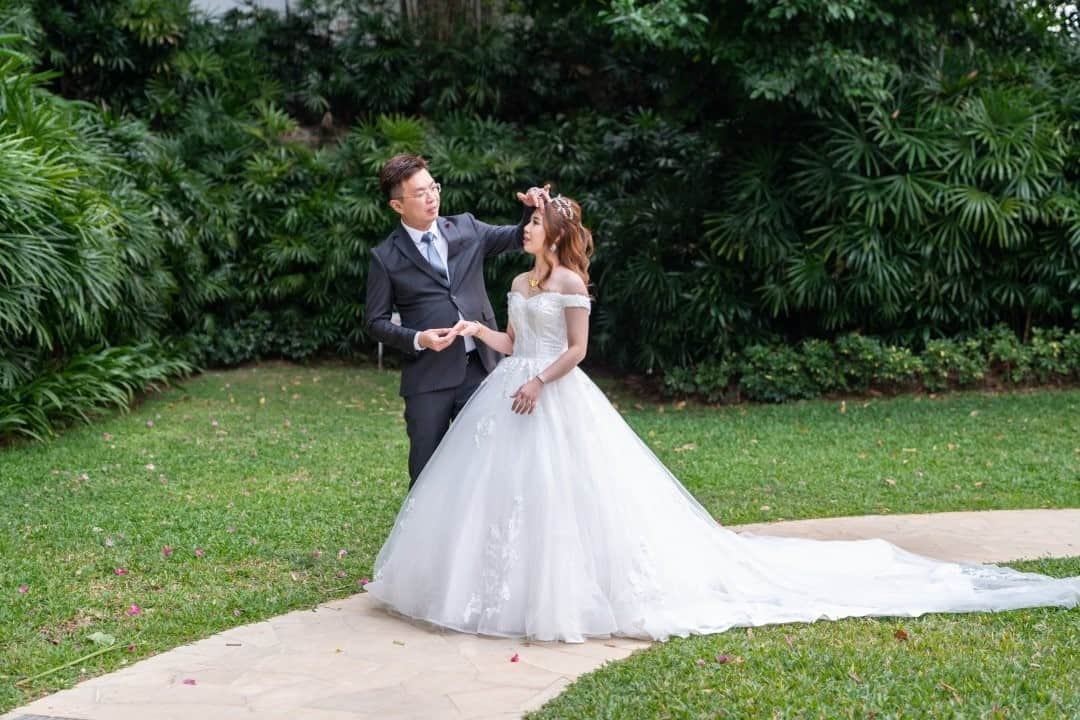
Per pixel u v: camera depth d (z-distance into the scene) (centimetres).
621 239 879
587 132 1035
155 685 302
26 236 619
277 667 315
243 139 1031
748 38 738
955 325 854
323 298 1013
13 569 409
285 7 1220
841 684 286
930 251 786
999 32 907
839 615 346
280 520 488
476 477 351
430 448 388
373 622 356
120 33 1048
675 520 360
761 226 797
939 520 489
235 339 996
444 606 341
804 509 517
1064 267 810
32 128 700
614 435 360
